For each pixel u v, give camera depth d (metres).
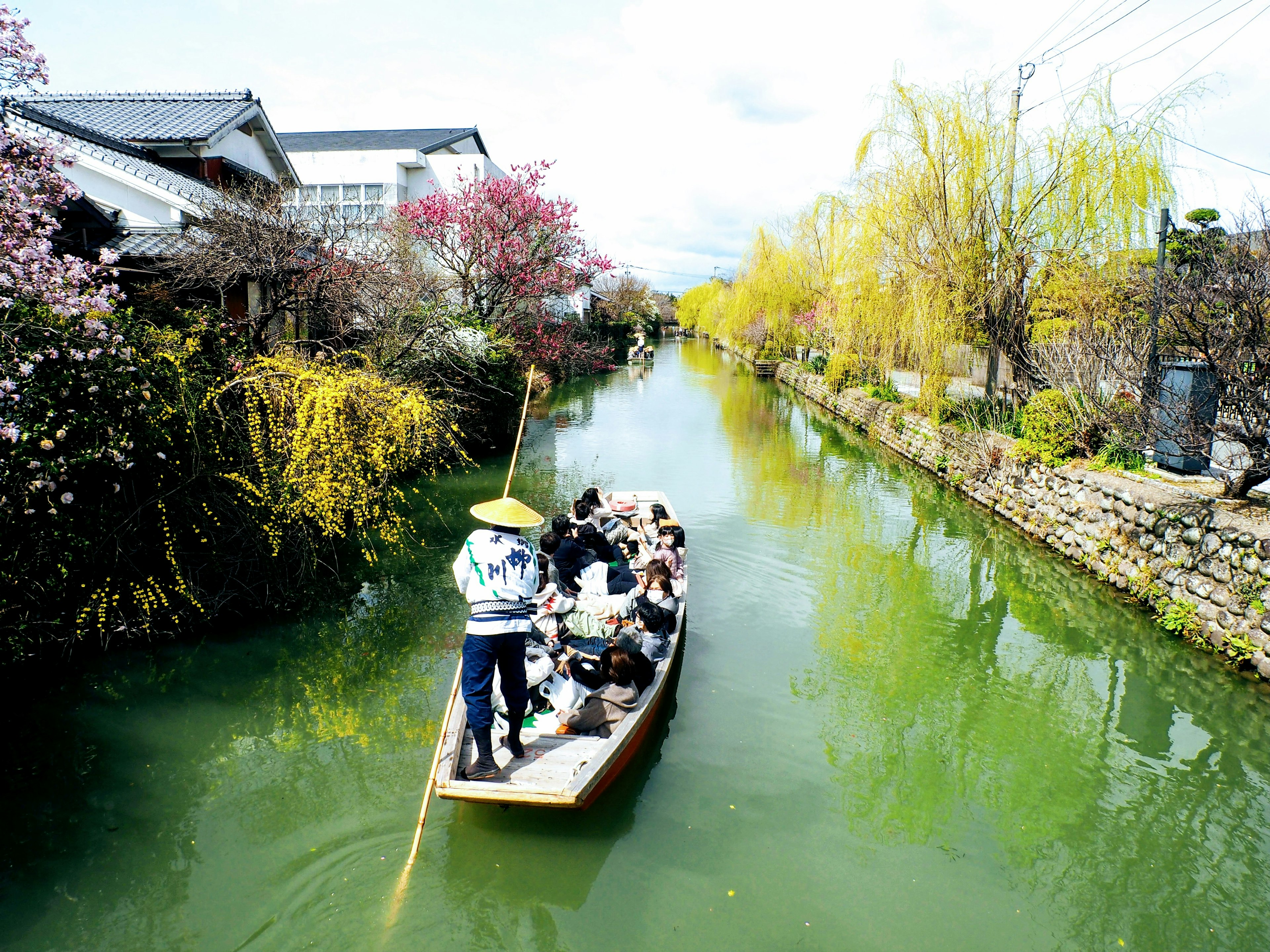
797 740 4.67
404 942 3.05
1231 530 5.86
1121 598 6.98
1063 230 10.11
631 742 3.97
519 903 3.28
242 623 5.91
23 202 5.64
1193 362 7.19
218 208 8.59
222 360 6.54
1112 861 3.74
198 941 3.02
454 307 13.74
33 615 5.00
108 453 4.79
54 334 4.66
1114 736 4.86
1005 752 4.66
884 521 9.63
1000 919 3.32
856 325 15.94
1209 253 7.12
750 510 9.98
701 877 3.48
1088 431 8.56
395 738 4.50
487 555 3.70
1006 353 10.73
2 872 3.38
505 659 3.73
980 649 6.06
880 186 12.28
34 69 5.88
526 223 14.59
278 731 4.56
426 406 7.20
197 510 5.54
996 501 9.95
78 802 3.85
